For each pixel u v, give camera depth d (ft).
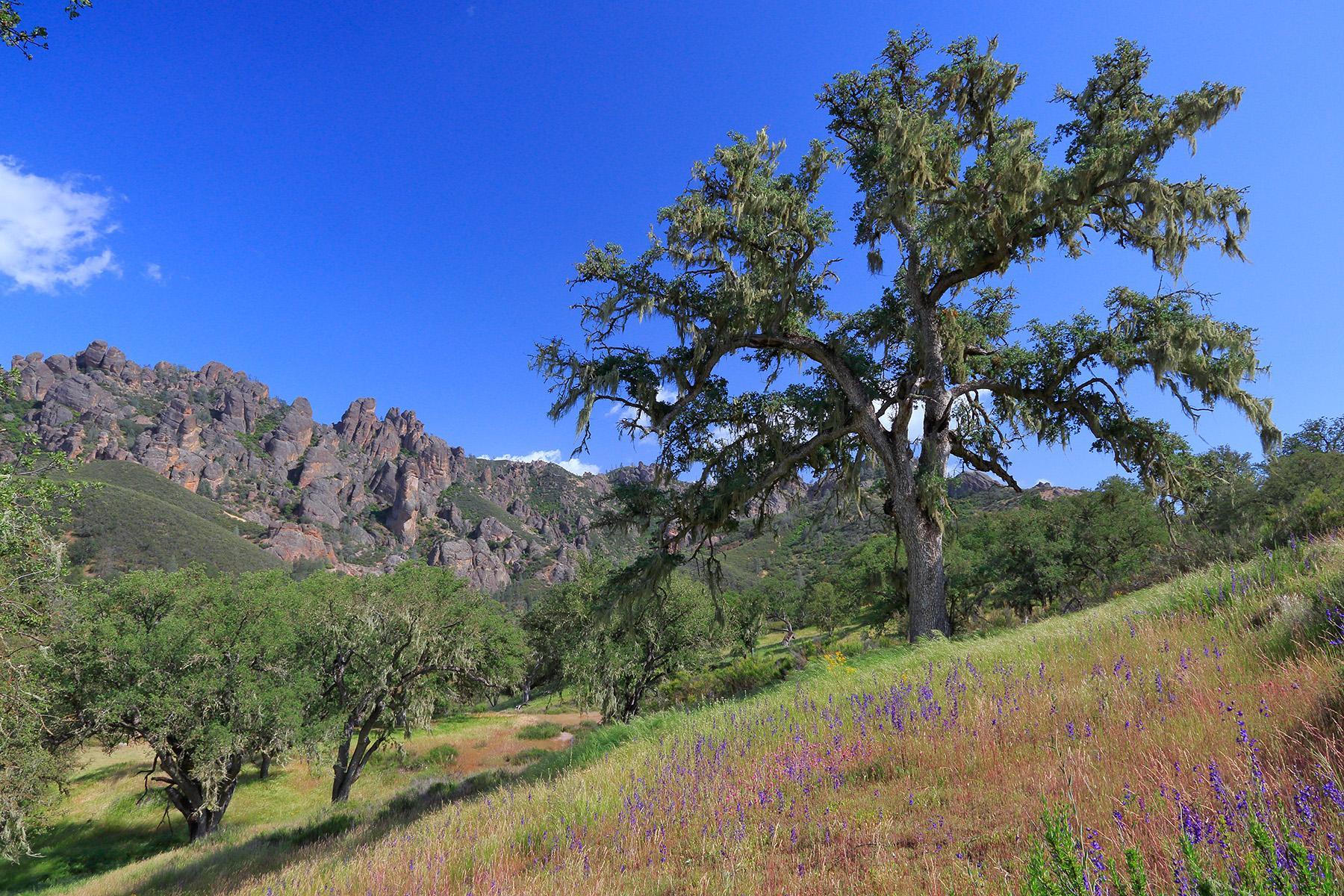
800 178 49.03
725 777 20.38
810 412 49.73
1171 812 8.89
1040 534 115.65
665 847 15.48
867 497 55.16
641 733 35.91
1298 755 9.61
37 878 80.79
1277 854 6.54
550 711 194.49
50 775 68.18
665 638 101.14
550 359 46.91
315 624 98.94
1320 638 14.49
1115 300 47.32
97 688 78.07
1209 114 37.86
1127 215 46.21
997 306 59.93
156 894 38.63
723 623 51.34
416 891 16.71
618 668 94.07
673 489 51.37
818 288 52.80
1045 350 49.83
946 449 49.98
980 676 23.30
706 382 49.85
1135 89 44.16
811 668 44.16
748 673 62.08
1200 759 10.68
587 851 16.57
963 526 133.69
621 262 47.29
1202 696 13.88
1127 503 109.60
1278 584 20.95
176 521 526.98
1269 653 15.39
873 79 52.11
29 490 38.37
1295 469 72.02
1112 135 40.98
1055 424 51.11
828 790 16.71
